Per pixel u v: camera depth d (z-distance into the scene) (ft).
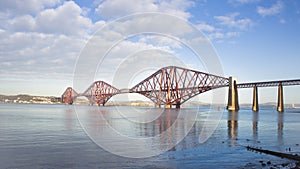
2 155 55.77
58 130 104.12
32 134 91.35
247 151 61.16
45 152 59.26
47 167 46.96
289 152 60.90
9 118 177.68
